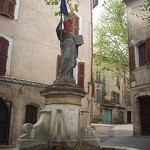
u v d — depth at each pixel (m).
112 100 32.66
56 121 5.16
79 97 5.71
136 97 13.38
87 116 14.52
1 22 11.25
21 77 11.66
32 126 4.94
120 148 5.46
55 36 14.02
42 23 13.43
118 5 17.36
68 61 6.15
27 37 12.42
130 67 14.46
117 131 16.67
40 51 12.91
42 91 5.82
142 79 13.20
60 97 5.46
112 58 17.36
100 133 16.14
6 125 10.48
